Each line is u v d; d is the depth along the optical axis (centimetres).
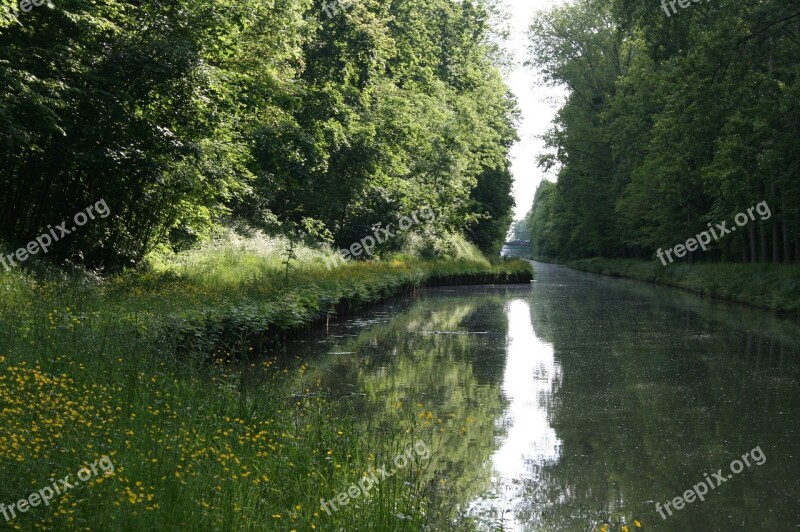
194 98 1797
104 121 1659
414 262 4422
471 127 4322
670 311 2884
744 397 1299
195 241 2373
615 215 6481
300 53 2309
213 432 747
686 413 1184
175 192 1983
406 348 1828
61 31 1600
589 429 1078
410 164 3991
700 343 1961
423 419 1088
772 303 2858
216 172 2030
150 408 773
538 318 2625
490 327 2323
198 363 1148
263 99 2134
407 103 3316
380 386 1334
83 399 756
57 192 1827
